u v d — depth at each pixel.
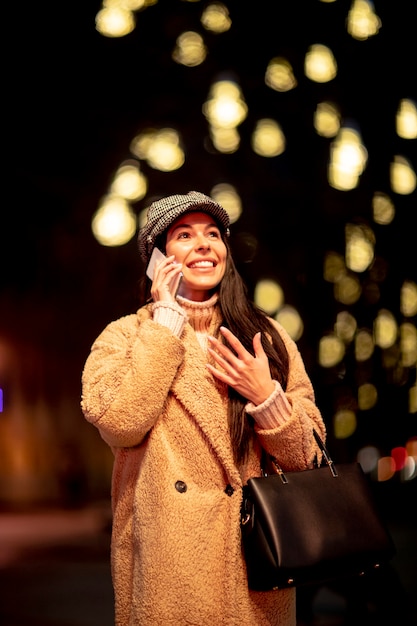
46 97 24.41
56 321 33.09
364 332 26.98
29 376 36.19
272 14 24.55
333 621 10.94
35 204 27.11
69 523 25.66
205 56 24.56
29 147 25.30
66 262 29.19
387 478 26.97
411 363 27.45
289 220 25.80
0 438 37.19
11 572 15.84
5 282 31.64
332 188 25.53
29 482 37.09
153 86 24.64
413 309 27.09
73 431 37.62
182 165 25.12
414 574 14.94
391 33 24.58
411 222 26.02
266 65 24.70
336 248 26.20
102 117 24.83
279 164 25.53
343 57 24.84
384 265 26.66
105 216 25.64
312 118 25.05
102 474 38.03
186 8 24.34
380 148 25.41
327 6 24.45
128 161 25.28
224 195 25.39
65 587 14.09
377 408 27.58
